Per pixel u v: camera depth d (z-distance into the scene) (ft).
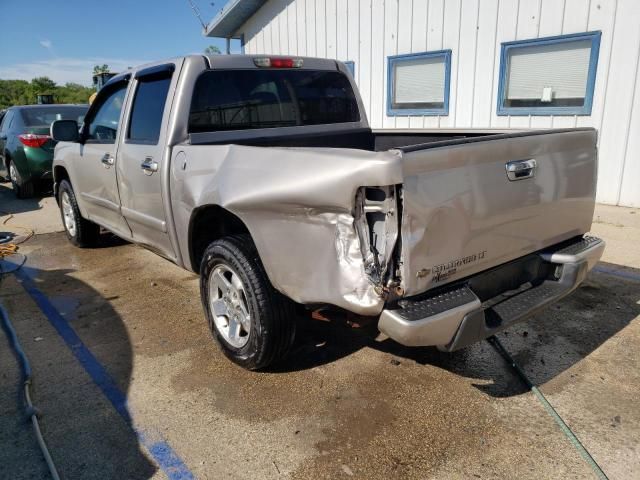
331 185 7.64
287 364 10.93
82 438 8.68
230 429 8.83
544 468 7.77
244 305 10.28
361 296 7.63
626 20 21.95
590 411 9.12
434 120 29.50
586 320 12.69
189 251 11.73
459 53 27.55
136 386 10.23
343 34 33.22
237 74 12.58
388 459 8.02
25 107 31.65
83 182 17.07
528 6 24.61
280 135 13.46
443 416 9.06
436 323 7.45
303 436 8.61
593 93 23.49
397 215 7.13
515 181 8.64
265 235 9.07
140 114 13.23
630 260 16.84
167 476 7.79
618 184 23.73
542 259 9.97
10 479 7.74
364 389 9.95
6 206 29.68
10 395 9.96
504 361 10.91
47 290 15.65
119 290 15.55
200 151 10.71
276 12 37.37
